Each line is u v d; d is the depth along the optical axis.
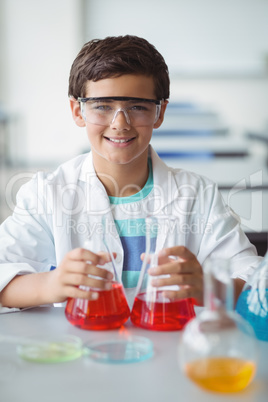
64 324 1.04
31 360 0.85
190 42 7.83
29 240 1.38
